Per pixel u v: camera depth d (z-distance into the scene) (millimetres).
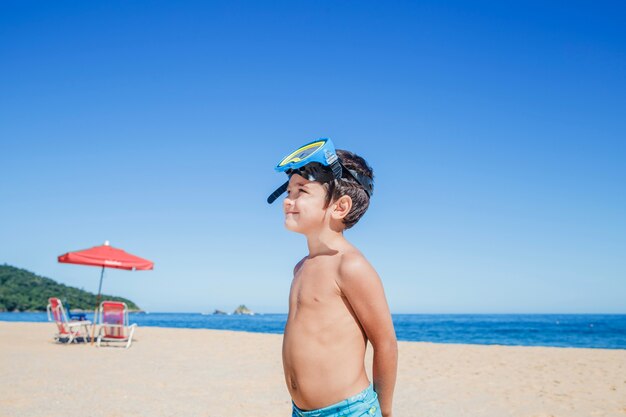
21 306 82625
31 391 5879
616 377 7949
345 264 1628
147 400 5594
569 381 7562
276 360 9383
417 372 8391
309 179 1716
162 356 9742
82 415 4836
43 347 10820
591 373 8375
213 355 10078
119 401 5500
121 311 11445
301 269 1771
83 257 11484
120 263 11781
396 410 5543
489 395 6426
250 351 10914
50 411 4953
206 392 6141
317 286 1660
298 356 1637
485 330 44781
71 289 89938
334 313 1624
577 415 5430
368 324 1624
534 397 6332
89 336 13234
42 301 85125
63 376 7000
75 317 13086
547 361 9984
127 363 8570
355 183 1730
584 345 26406
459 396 6340
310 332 1633
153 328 18562
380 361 1655
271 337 14914
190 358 9500
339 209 1705
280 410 5266
